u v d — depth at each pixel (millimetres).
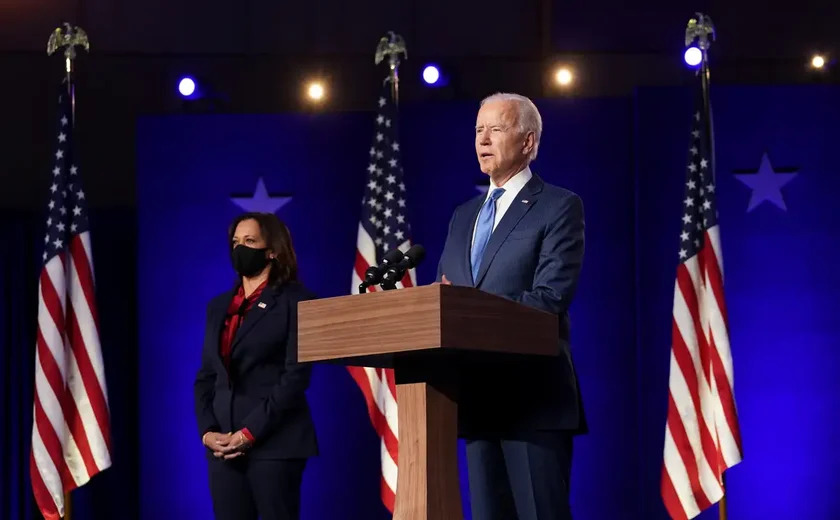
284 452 9914
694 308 12523
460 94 14867
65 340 12828
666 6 15148
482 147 7965
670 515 12680
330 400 13648
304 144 13984
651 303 13336
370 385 12953
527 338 6301
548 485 7098
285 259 10625
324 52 15250
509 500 7488
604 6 15125
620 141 13758
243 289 10719
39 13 14914
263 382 10188
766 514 13102
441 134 13898
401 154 13680
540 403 7188
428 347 5793
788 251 13445
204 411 10258
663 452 13117
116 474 14172
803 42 15180
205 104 14477
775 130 13570
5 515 13672
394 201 13062
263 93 15180
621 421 13445
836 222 13469
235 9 15219
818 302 13391
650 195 13461
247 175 13945
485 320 6035
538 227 7508
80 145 14859
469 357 6355
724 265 13414
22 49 14859
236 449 9805
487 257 7602
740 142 13555
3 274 13961
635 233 13570
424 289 5852
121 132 14945
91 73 14945
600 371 13500
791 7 15211
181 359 13680
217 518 9961
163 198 13898
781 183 13516
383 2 15297
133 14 15070
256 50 15211
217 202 13906
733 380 12203
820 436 13219
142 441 13555
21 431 13922
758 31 15180
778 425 13227
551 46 15078
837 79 15133
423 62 15266
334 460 13578
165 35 15102
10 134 14750
